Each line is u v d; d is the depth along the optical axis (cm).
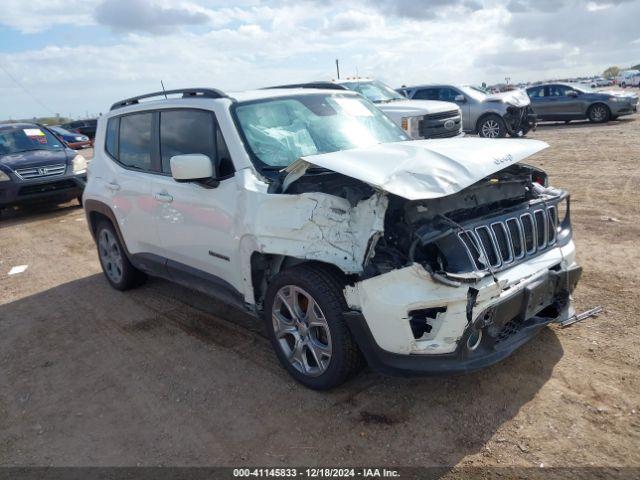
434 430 308
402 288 297
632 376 339
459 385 347
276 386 368
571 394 327
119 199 519
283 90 466
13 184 1014
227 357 416
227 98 423
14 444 332
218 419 338
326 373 339
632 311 423
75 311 545
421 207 319
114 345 457
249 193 366
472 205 344
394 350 308
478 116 1588
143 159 494
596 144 1319
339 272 333
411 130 1131
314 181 354
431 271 292
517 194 379
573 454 279
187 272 455
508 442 292
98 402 371
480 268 311
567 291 375
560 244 377
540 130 1831
